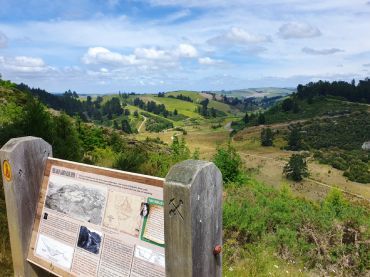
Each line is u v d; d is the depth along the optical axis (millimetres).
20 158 3127
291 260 5566
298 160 83938
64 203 3033
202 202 2119
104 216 2725
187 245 2094
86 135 21000
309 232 6203
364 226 6098
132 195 2568
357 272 5215
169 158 13727
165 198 2154
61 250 2988
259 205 8320
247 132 152125
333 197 21031
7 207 3252
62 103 170000
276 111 176125
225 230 6070
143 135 162750
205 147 125875
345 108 159000
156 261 2389
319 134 132500
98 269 2703
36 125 7523
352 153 112125
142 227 2488
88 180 2879
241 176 13148
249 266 4703
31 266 3316
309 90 185000
